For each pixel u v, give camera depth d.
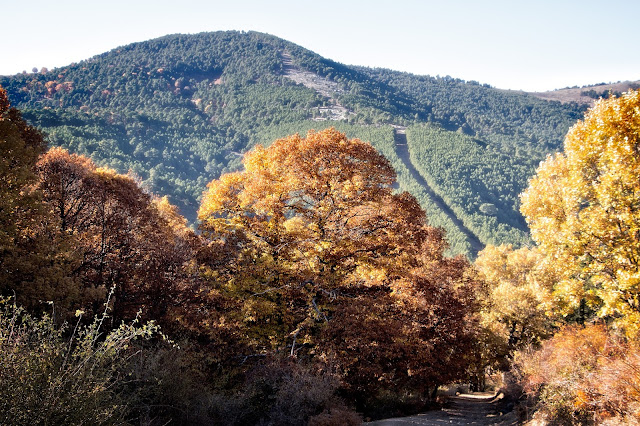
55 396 5.57
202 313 19.27
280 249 21.41
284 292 20.14
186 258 20.39
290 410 11.90
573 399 11.54
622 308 13.16
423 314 20.95
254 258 21.06
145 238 21.39
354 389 18.12
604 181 13.48
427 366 20.59
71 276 17.45
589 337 13.20
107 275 19.55
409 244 21.55
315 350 18.19
